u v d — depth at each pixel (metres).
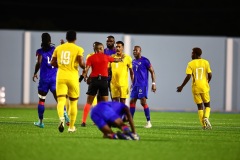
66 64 44.28
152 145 37.31
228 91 96.50
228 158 32.25
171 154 33.34
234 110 96.94
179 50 95.69
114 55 53.41
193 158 32.00
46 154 32.50
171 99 96.00
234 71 96.69
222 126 59.31
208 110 53.44
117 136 39.78
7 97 96.06
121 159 30.95
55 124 56.31
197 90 53.28
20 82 96.25
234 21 133.12
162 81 95.69
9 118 65.44
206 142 40.41
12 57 96.00
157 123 62.62
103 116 39.66
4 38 95.75
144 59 55.69
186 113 86.88
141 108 96.88
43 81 50.12
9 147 35.34
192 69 53.38
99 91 49.25
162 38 95.44
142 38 94.88
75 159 30.73
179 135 46.25
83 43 93.88
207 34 133.75
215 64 96.31
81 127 52.53
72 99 45.34
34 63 96.00
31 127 51.62
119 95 54.06
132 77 54.44
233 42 96.31
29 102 96.31
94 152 33.41
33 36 95.81
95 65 48.72
